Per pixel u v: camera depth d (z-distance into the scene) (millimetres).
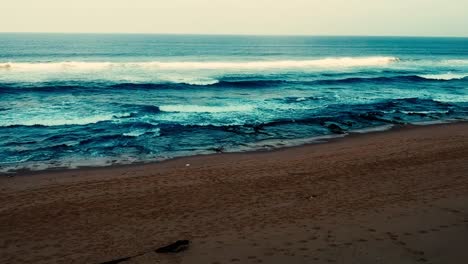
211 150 14836
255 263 6348
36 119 18734
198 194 10023
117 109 21266
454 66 47719
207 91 27406
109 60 51562
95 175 11820
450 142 15664
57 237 7719
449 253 6504
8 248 7289
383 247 6750
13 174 11922
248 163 13000
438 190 9695
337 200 9273
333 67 41594
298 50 89312
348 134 17484
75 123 18266
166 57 59250
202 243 7164
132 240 7496
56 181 11234
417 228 7457
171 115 20422
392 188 10016
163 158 13766
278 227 7789
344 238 7141
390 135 17266
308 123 19422
